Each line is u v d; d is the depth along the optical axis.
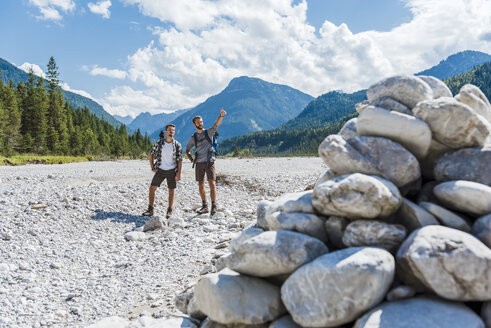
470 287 2.17
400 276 2.49
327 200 2.83
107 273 5.26
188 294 3.68
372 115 3.25
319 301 2.30
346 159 3.12
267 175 15.73
